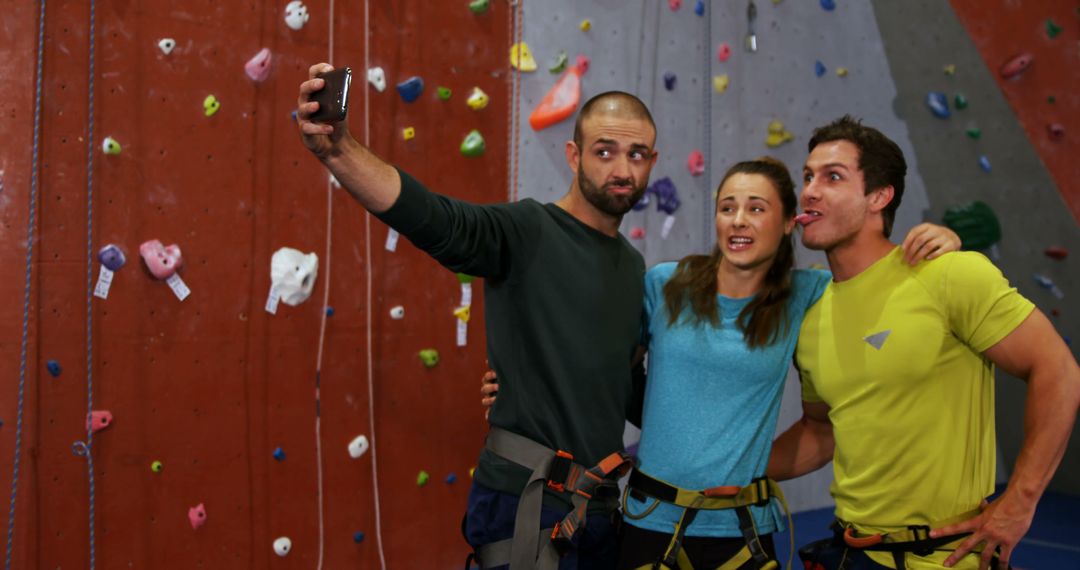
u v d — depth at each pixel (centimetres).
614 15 346
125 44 247
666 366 165
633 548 165
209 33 260
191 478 258
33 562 234
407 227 138
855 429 149
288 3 273
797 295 164
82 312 242
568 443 158
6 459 231
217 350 262
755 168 164
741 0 387
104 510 245
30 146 233
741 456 159
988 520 139
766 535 166
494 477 159
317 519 280
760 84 392
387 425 295
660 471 162
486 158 314
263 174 270
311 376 279
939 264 143
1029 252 469
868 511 148
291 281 271
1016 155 470
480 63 312
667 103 362
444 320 308
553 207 166
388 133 292
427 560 304
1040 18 480
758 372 159
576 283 160
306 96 129
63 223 239
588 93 338
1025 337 136
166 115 253
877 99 432
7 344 231
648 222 355
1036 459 135
